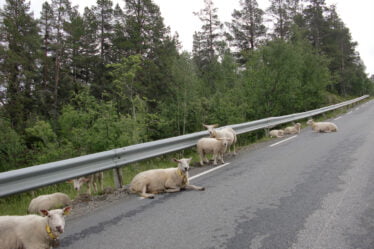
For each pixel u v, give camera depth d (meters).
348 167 6.82
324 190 5.32
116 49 30.52
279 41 20.36
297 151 9.27
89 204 5.47
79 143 16.31
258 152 9.66
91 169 5.86
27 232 3.69
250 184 5.98
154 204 5.19
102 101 16.67
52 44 30.86
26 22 28.17
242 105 20.27
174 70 21.41
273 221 4.14
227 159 8.93
